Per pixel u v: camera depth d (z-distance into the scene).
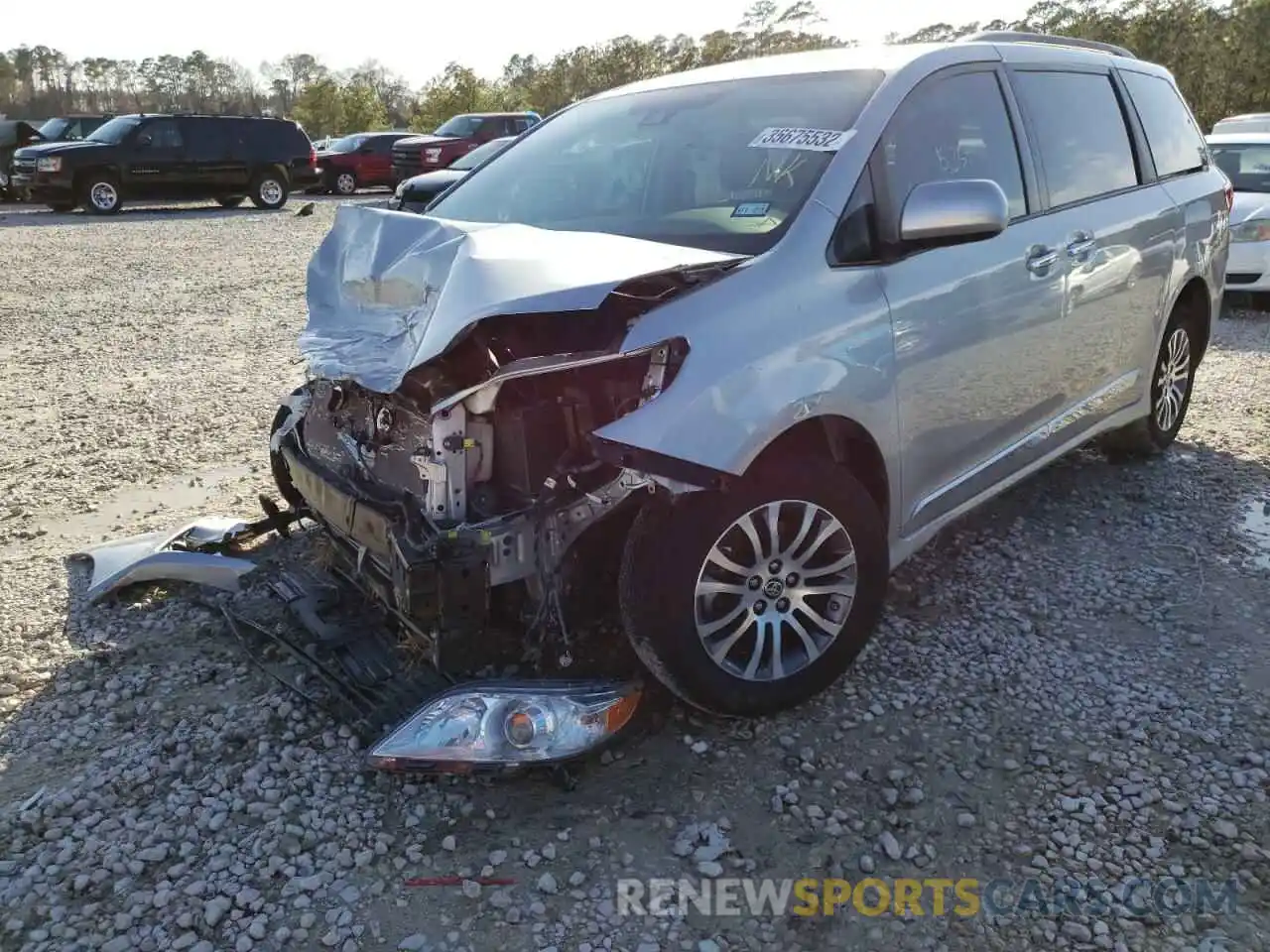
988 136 3.93
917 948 2.42
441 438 2.91
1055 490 5.24
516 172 4.26
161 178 21.80
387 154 27.67
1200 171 5.54
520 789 2.95
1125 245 4.55
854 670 3.54
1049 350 4.12
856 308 3.19
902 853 2.72
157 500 5.27
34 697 3.45
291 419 3.91
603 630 3.48
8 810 2.88
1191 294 5.46
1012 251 3.84
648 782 2.97
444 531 2.85
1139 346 4.91
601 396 2.90
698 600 2.98
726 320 2.90
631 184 3.79
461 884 2.61
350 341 3.15
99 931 2.46
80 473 5.70
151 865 2.68
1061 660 3.62
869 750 3.12
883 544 3.31
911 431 3.44
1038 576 4.28
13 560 4.52
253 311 10.70
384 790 2.95
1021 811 2.86
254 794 2.94
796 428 3.13
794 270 3.10
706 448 2.78
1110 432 5.40
